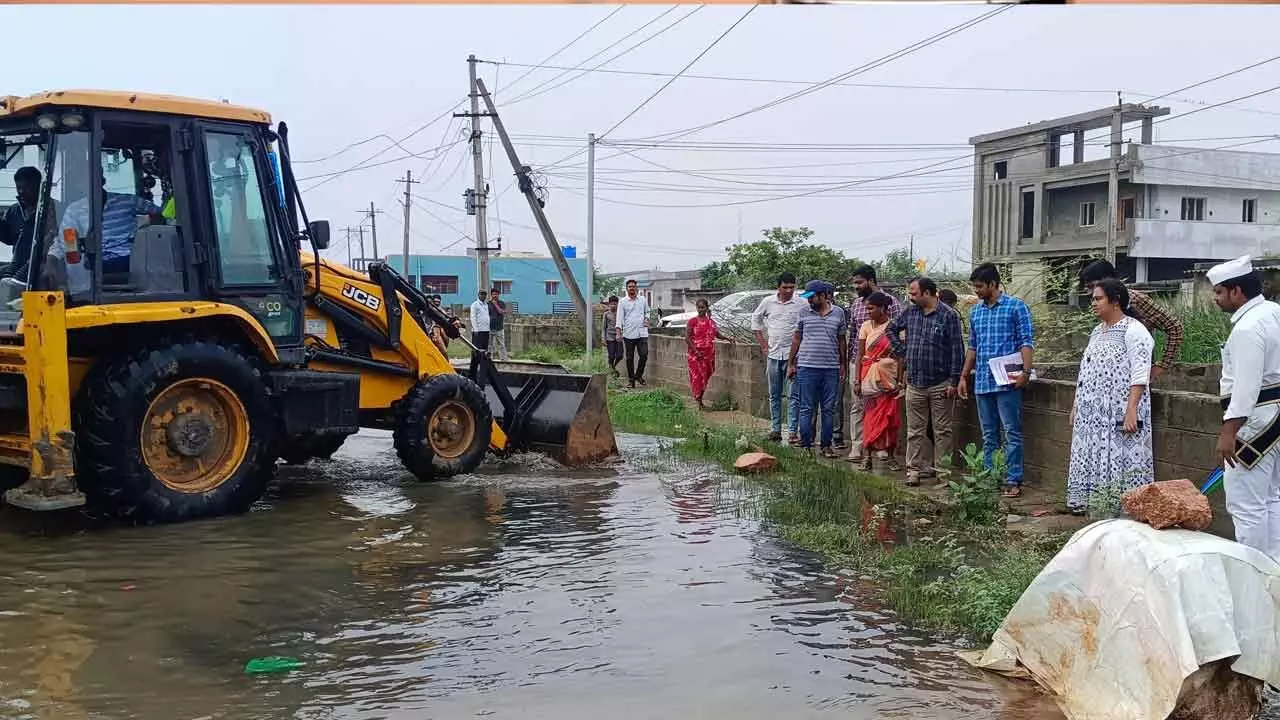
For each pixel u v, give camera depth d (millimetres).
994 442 7750
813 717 3734
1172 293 15539
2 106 6484
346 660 4262
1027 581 4867
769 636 4605
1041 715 3752
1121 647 3592
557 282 63594
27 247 6605
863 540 6223
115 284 6527
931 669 4219
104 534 6246
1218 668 3436
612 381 17281
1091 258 12258
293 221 7465
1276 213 34125
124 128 6629
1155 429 6715
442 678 4074
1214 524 6242
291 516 6883
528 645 4461
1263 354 4777
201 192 6816
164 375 6422
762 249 33531
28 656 4254
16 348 6066
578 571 5629
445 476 8430
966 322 10555
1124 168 32469
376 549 6039
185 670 4125
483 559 5855
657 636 4594
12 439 6312
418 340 8555
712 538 6406
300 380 7340
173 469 6680
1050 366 9562
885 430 8539
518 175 26453
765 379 12875
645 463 9250
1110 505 6070
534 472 8805
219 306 6789
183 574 5438
